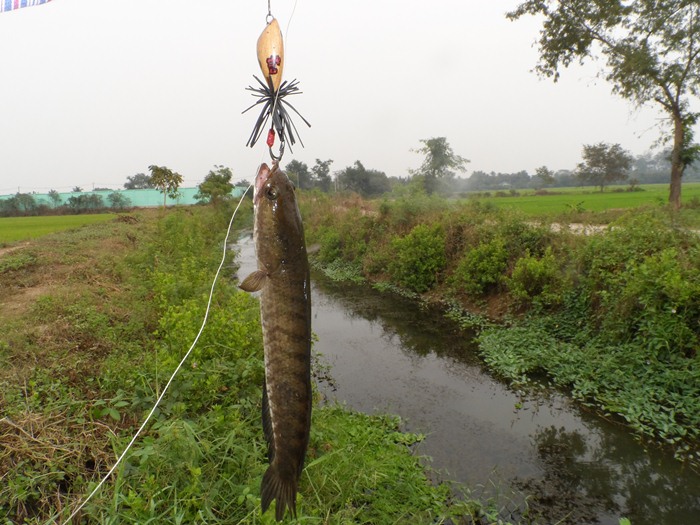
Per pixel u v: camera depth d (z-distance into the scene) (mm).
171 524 3027
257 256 2236
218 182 34156
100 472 3533
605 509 4215
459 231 12922
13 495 3160
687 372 5898
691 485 4539
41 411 4207
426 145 32312
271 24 2350
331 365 7605
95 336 6367
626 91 19781
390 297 12602
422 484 4309
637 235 8148
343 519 3447
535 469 4801
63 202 51719
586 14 19266
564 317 8508
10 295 9016
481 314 10242
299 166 55062
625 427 5586
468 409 6094
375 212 18250
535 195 47312
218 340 5367
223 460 3686
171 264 11727
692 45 17984
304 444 2289
